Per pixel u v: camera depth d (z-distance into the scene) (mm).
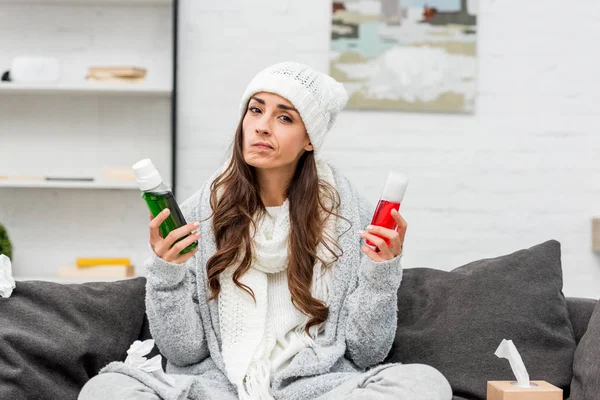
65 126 3393
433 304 1997
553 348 1915
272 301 1902
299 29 3375
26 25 3389
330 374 1759
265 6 3377
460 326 1921
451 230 3385
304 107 1867
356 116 3373
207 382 1769
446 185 3389
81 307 1870
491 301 1944
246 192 1903
